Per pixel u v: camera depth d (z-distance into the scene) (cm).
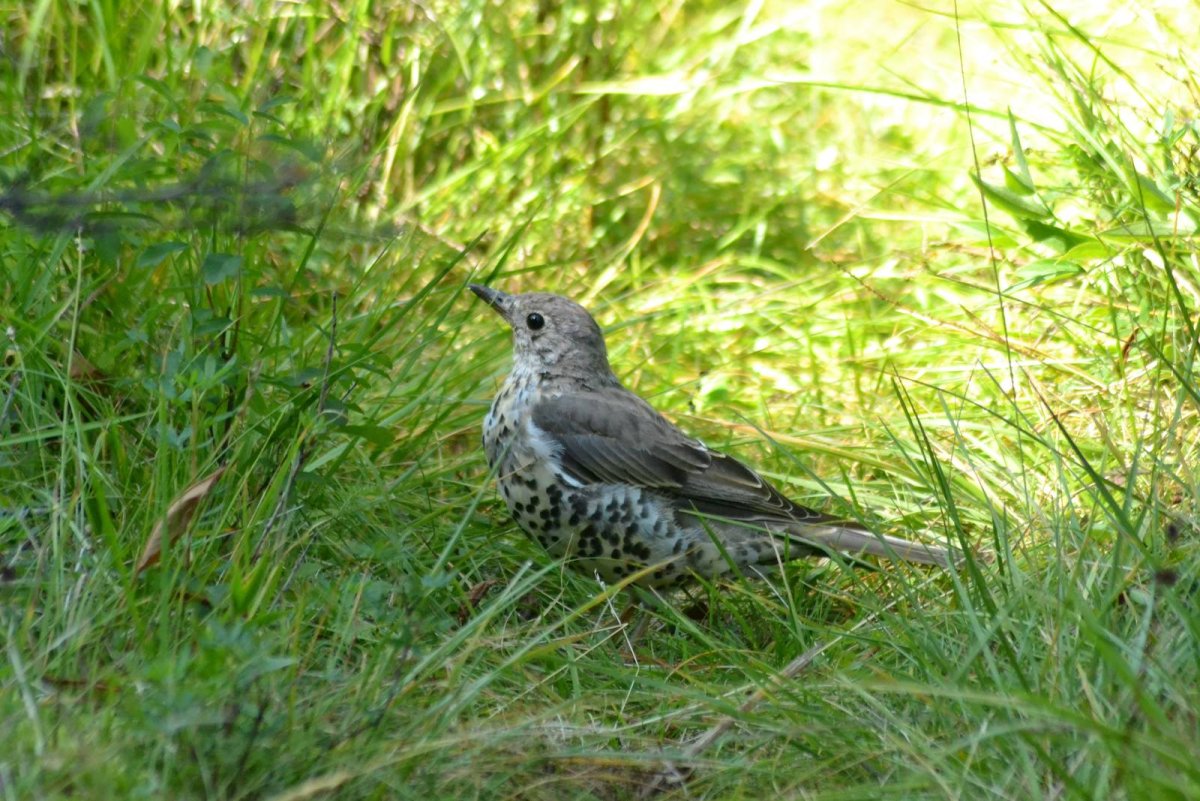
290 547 846
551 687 827
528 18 1530
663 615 971
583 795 708
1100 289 1207
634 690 834
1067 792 638
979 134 1548
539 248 1410
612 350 1321
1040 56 1380
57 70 1195
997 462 1085
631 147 1534
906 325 1329
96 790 586
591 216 1486
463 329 1266
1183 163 1175
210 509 873
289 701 662
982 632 753
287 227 917
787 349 1338
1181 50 1293
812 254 1492
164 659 660
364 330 1062
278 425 914
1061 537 875
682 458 1001
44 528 835
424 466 1060
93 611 731
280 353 966
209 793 603
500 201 1418
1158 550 827
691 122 1561
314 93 1281
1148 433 1045
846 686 739
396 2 1398
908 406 1212
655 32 1628
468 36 1480
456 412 1159
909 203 1526
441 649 756
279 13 1305
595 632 912
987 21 1348
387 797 649
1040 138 1419
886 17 1777
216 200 888
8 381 944
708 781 726
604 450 996
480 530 1020
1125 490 841
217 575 809
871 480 1130
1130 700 679
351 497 943
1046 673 726
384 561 820
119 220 926
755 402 1265
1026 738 639
